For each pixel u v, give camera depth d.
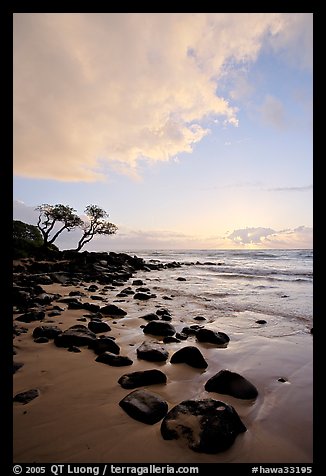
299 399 3.49
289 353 5.23
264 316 8.55
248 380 4.02
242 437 2.66
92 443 2.51
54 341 5.26
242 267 36.31
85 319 7.14
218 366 4.57
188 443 2.46
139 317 7.98
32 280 15.69
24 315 7.06
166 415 2.77
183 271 31.39
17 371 4.05
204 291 14.35
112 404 3.18
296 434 2.75
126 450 2.43
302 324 7.56
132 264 35.19
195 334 6.46
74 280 17.84
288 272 27.39
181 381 3.96
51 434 2.62
